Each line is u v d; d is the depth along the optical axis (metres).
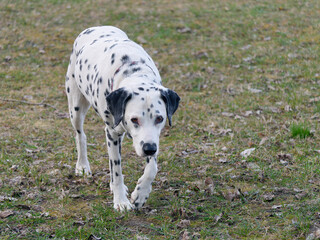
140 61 7.39
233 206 7.46
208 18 20.41
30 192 8.20
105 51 7.90
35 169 9.19
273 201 7.59
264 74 14.99
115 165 7.61
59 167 9.41
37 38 18.95
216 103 12.91
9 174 8.94
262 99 12.96
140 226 7.00
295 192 7.83
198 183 8.27
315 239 6.29
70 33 19.50
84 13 21.28
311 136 10.31
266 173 8.60
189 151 9.98
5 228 6.94
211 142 10.44
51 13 21.27
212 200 7.70
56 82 15.27
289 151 9.59
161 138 10.93
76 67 8.57
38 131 11.38
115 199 7.62
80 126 9.05
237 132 10.80
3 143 10.55
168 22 20.16
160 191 8.16
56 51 17.97
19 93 14.22
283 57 16.20
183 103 13.02
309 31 18.56
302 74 14.66
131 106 6.58
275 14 20.50
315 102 12.51
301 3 21.66
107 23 20.23
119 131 7.34
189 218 7.15
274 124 11.23
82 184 8.64
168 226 6.92
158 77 7.46
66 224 7.04
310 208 7.15
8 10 21.44
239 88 13.95
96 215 7.32
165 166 9.20
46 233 6.81
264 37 18.34
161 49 17.73
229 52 17.05
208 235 6.64
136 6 22.00
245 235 6.58
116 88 7.18
